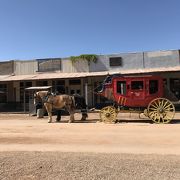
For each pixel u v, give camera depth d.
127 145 12.74
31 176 8.23
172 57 35.66
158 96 21.16
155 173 8.03
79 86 38.78
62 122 22.92
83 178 7.90
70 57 39.44
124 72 34.94
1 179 8.09
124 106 21.73
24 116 30.06
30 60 41.22
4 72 42.03
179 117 24.55
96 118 25.45
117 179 7.71
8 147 12.96
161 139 13.96
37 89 32.44
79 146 12.80
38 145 13.30
